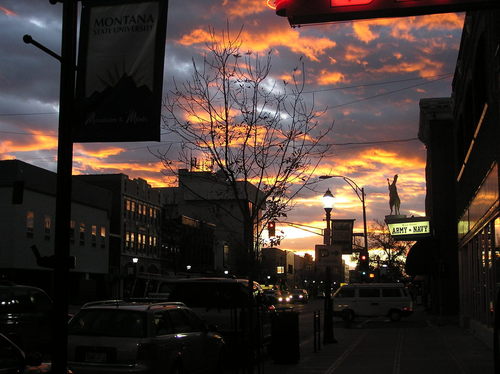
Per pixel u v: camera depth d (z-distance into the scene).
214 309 15.49
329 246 22.53
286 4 11.11
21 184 27.75
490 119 16.36
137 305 11.21
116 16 8.87
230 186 14.59
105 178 68.06
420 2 10.52
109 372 10.05
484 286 20.80
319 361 16.88
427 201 51.41
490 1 10.27
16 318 14.77
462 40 22.16
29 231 50.31
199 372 12.30
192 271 72.56
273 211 13.33
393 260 85.38
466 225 24.78
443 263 36.28
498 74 14.66
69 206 7.50
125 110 8.65
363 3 10.87
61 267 7.30
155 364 10.38
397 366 15.61
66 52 7.77
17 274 49.09
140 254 71.44
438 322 29.48
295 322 16.58
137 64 8.74
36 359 7.85
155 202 75.81
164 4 8.82
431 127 38.28
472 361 16.39
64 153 7.58
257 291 17.17
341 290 36.34
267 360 17.59
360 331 27.48
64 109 7.67
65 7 7.83
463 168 24.98
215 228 77.06
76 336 10.47
